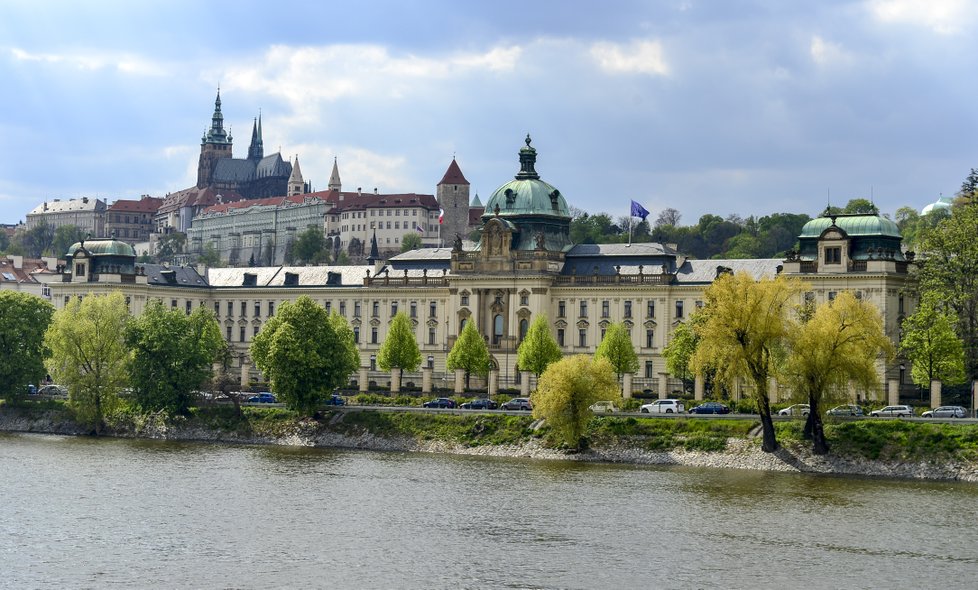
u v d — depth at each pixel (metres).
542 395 198.00
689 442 196.50
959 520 151.38
